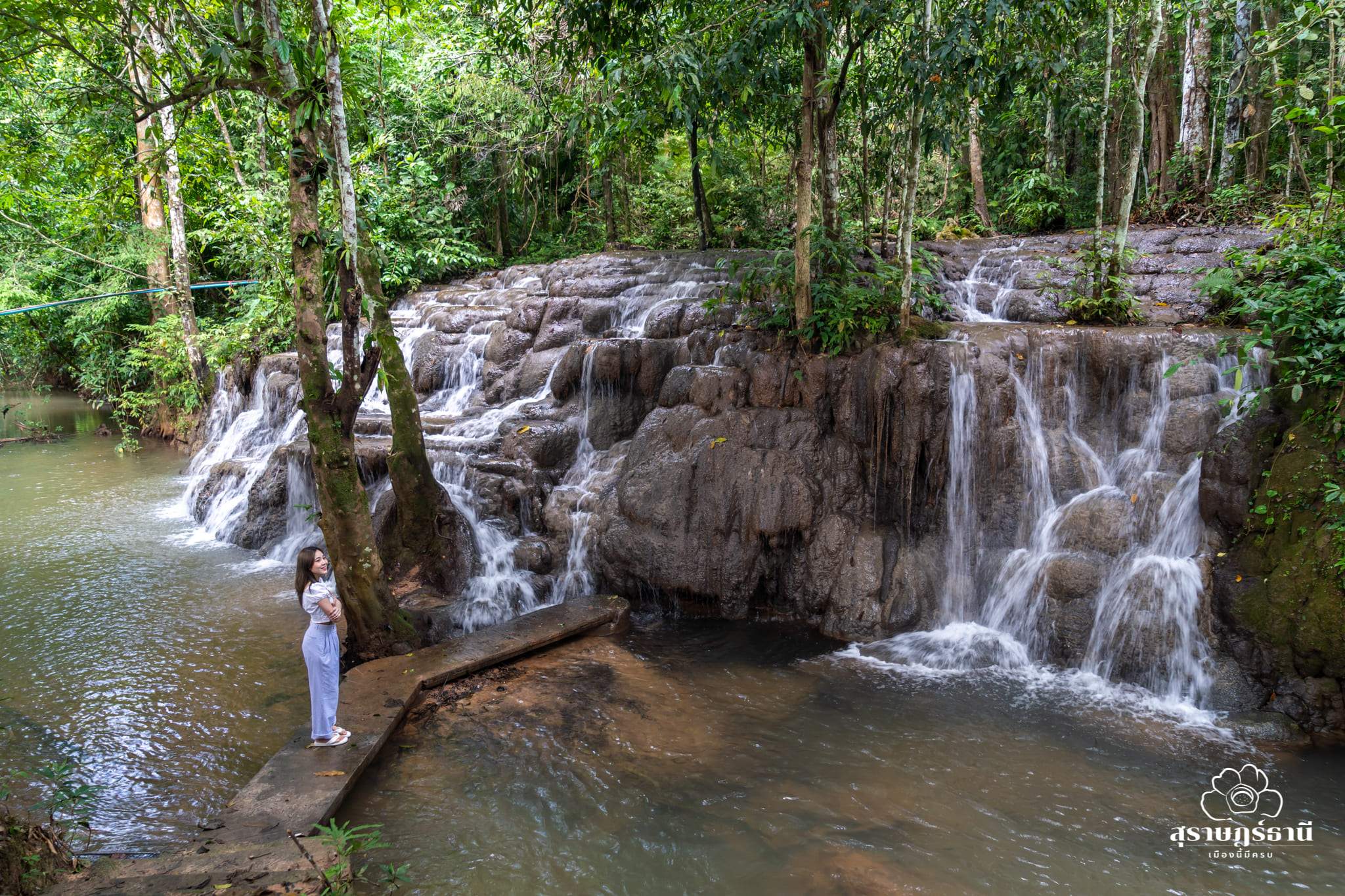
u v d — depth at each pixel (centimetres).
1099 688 698
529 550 915
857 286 1018
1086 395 820
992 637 766
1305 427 676
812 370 875
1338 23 854
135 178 982
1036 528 796
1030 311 1048
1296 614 640
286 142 1411
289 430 1280
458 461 1004
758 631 829
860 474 855
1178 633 686
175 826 514
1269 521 670
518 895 447
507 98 1591
